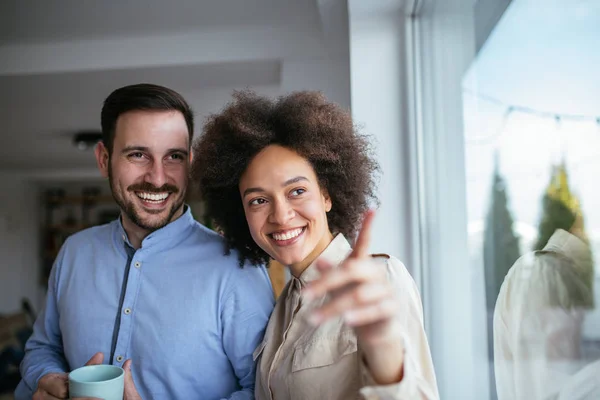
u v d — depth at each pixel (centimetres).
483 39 99
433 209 147
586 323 60
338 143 94
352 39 165
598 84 57
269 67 257
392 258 81
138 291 105
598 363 58
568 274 65
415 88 159
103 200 683
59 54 253
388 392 57
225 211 106
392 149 160
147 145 103
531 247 76
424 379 69
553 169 69
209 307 102
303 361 80
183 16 230
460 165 119
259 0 216
